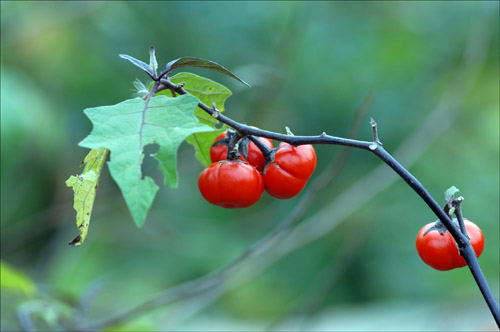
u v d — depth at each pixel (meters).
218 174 0.61
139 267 1.41
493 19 1.45
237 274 1.10
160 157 0.56
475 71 1.24
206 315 1.49
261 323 1.43
